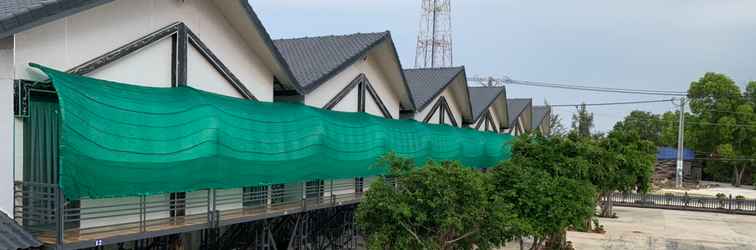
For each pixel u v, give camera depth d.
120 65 11.09
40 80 9.42
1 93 8.80
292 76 15.57
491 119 37.69
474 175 12.82
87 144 9.17
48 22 9.03
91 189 9.27
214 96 12.76
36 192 9.12
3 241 7.90
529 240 24.61
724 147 57.84
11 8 9.09
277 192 16.61
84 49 10.27
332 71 17.44
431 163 12.68
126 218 11.64
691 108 61.38
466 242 13.30
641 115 82.12
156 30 11.88
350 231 20.78
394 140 20.41
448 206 12.16
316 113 16.27
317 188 17.42
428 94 25.95
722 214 37.16
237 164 12.76
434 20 53.75
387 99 22.64
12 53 8.97
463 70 28.89
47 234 9.41
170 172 10.91
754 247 24.67
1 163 8.81
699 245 24.98
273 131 14.16
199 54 13.12
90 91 9.58
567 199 16.69
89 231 10.20
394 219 12.07
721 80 59.59
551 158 18.36
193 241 16.83
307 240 16.83
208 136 11.85
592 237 26.75
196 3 12.96
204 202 13.62
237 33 14.36
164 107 11.05
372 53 20.86
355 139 17.95
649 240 26.09
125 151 9.95
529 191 16.05
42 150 9.84
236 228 16.73
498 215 13.01
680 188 53.06
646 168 31.88
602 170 22.50
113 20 10.88
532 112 51.62
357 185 20.94
